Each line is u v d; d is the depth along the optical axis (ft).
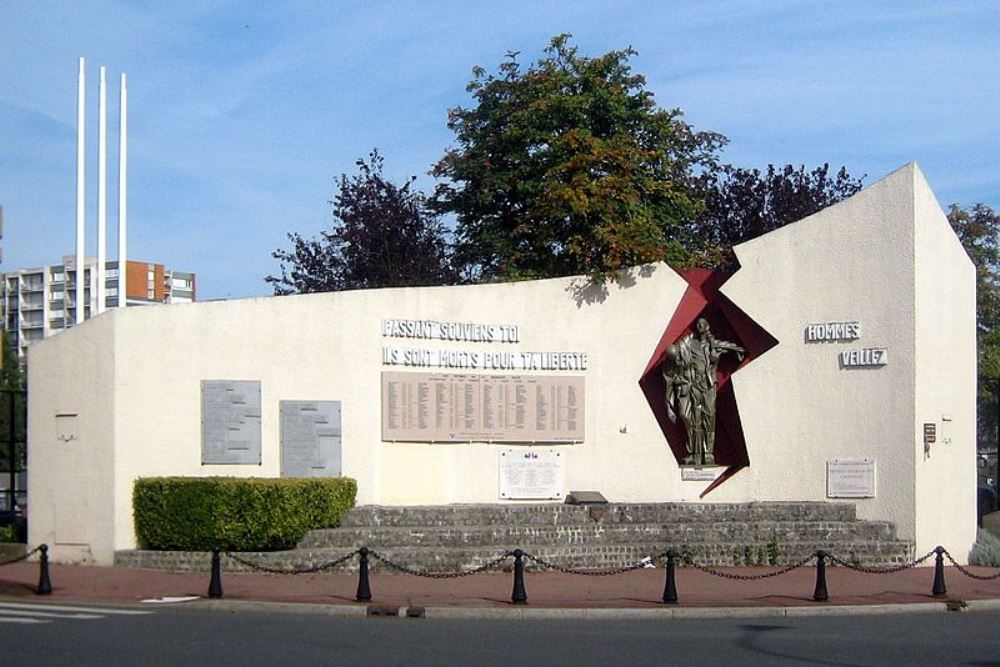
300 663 44.16
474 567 77.61
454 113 116.78
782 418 92.43
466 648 49.14
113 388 78.95
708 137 122.62
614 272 93.04
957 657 49.65
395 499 86.17
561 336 92.02
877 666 47.01
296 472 83.05
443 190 118.42
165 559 76.43
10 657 45.06
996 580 80.69
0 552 83.97
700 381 93.04
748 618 63.52
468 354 88.99
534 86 110.42
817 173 132.98
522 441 90.43
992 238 163.32
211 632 52.80
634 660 46.73
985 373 155.53
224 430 81.35
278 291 123.85
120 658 44.88
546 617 61.82
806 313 92.02
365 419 85.30
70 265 292.40
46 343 83.82
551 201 99.55
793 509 88.79
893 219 89.45
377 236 120.88
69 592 67.97
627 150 102.17
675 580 74.74
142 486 77.97
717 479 94.48
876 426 89.15
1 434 99.45
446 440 87.97
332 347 84.79
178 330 80.74
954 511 92.43
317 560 75.15
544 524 85.20
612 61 110.11
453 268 121.39
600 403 92.73
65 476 81.76
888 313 89.25
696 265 107.55
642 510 87.66
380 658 45.78
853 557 84.94
